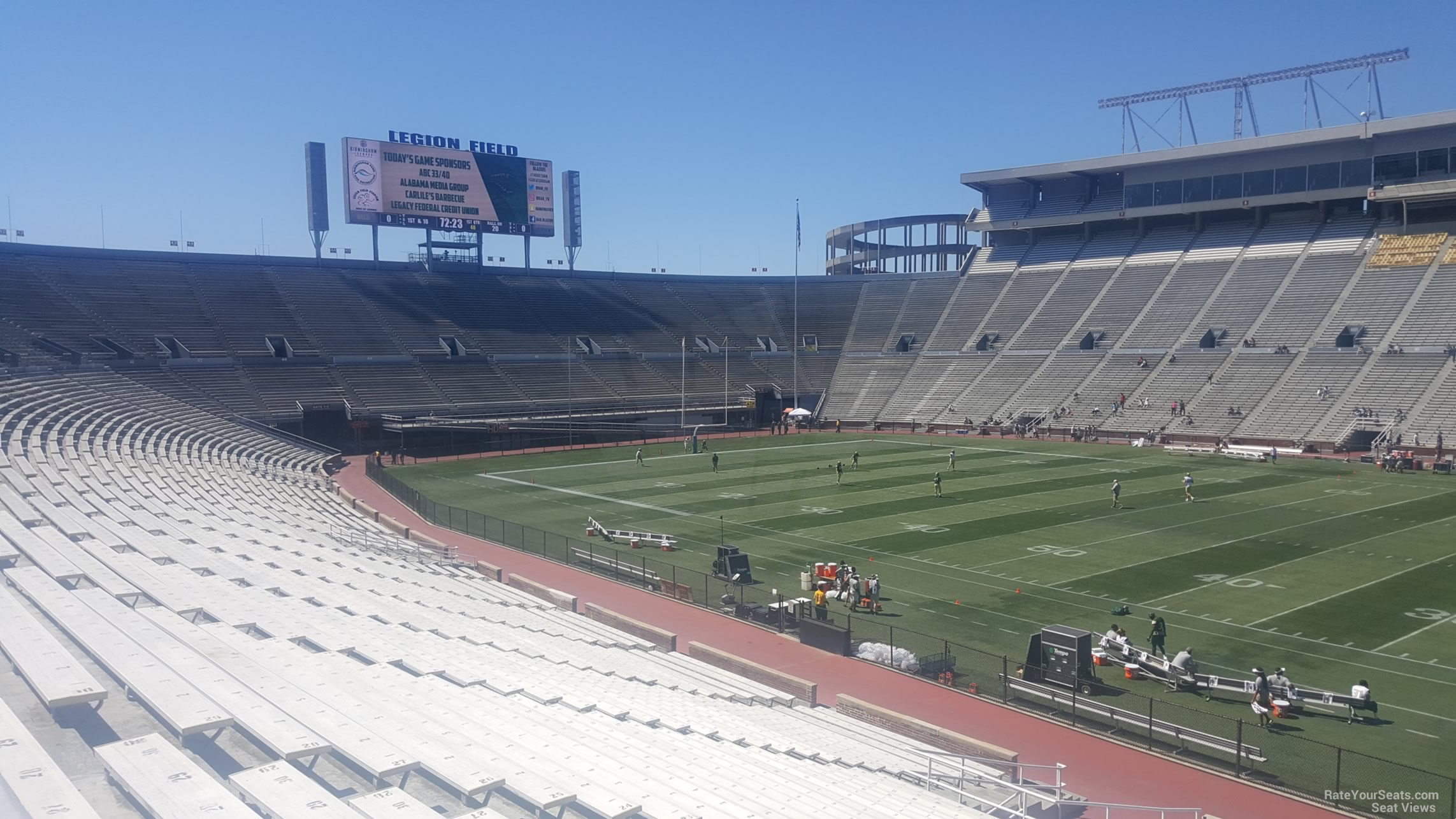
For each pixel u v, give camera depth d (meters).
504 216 91.56
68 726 10.98
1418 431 62.97
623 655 22.53
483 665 17.62
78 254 76.88
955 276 105.12
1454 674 23.66
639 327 98.06
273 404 71.31
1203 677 22.72
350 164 83.94
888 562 36.06
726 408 88.94
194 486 39.22
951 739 19.34
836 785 13.93
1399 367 68.56
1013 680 22.91
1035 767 17.38
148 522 27.52
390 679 14.72
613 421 83.50
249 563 24.02
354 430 74.06
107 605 15.96
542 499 51.75
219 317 77.31
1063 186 102.25
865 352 100.25
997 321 95.94
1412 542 37.84
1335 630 27.16
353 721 11.99
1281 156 84.38
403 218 86.44
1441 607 29.16
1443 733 20.27
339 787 10.77
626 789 11.76
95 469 36.03
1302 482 53.84
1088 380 83.06
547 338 91.50
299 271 86.69
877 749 17.78
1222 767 18.84
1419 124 75.81
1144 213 92.62
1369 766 18.73
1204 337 80.31
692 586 33.12
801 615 27.88
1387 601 29.88
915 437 82.19
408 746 11.60
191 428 57.31
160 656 13.40
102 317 71.62
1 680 12.20
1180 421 73.69
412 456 71.50
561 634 23.88
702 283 108.81
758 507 48.19
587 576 34.94
